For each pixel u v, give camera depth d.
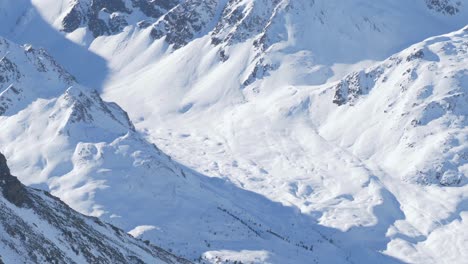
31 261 145.50
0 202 154.25
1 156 161.75
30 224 157.25
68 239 167.12
